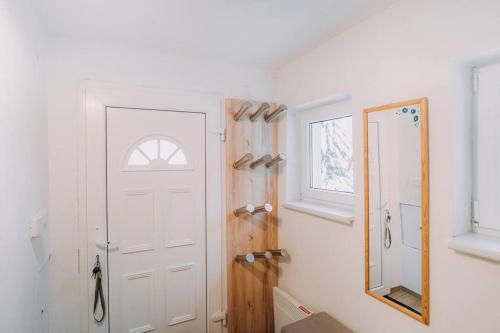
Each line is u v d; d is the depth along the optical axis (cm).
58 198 144
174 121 171
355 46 136
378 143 124
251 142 194
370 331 129
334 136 171
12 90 93
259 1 116
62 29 138
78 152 148
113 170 156
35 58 121
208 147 180
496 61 95
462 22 93
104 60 154
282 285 199
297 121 198
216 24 135
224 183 186
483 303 88
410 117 109
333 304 152
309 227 172
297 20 131
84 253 149
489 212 96
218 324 184
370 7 119
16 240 95
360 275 135
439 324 100
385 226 121
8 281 87
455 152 96
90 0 113
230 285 186
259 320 196
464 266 93
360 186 134
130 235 161
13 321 91
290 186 197
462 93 98
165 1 115
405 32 112
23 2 104
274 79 201
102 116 153
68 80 146
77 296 148
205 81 180
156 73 166
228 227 187
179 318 174
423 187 103
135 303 163
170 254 171
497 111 94
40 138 129
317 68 162
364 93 131
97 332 152
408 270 111
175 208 173
